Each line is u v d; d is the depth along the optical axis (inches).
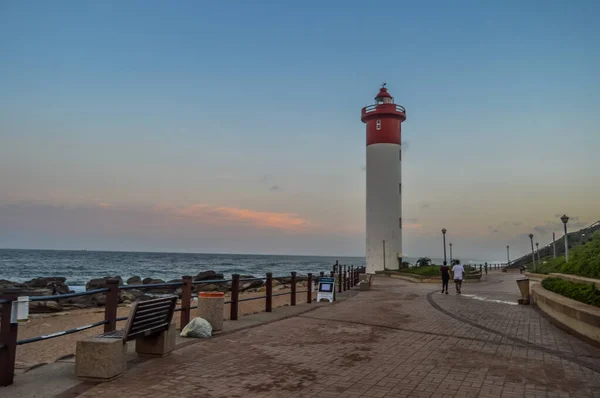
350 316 570.3
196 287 1566.2
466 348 375.2
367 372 294.0
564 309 461.1
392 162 2142.0
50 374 269.3
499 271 2972.4
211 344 367.9
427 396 244.8
